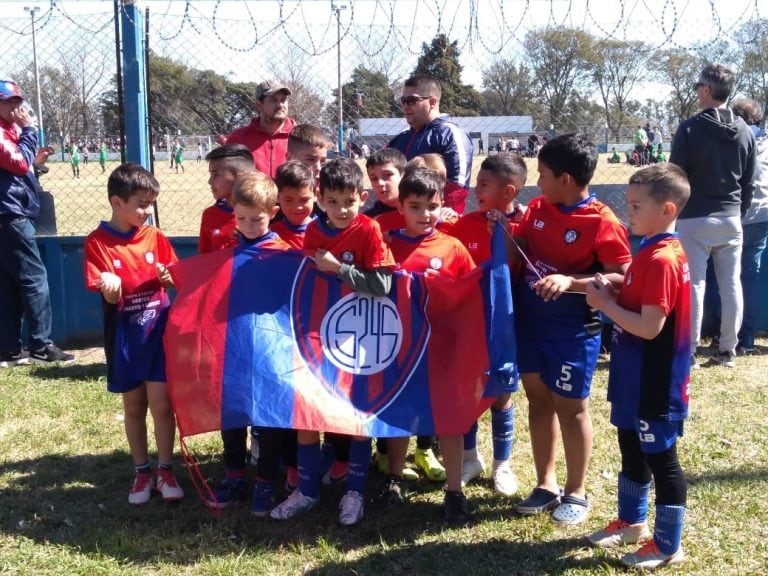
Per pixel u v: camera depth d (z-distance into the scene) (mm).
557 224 3379
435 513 3660
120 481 4043
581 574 3104
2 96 5844
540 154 3350
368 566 3188
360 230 3400
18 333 6234
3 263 6055
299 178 3658
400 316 3514
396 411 3436
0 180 5902
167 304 3840
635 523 3281
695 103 7977
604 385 5582
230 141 5297
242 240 3633
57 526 3549
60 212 11383
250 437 4656
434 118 4812
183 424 3424
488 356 3395
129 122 6598
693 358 5992
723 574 3088
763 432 4641
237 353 3453
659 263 2893
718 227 5723
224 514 3664
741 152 5633
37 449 4441
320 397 3414
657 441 3008
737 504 3688
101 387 5559
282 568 3193
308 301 3537
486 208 3707
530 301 3482
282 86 5086
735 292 5910
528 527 3494
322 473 4039
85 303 6852
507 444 3895
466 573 3121
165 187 9781
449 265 3549
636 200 2969
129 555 3285
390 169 3793
